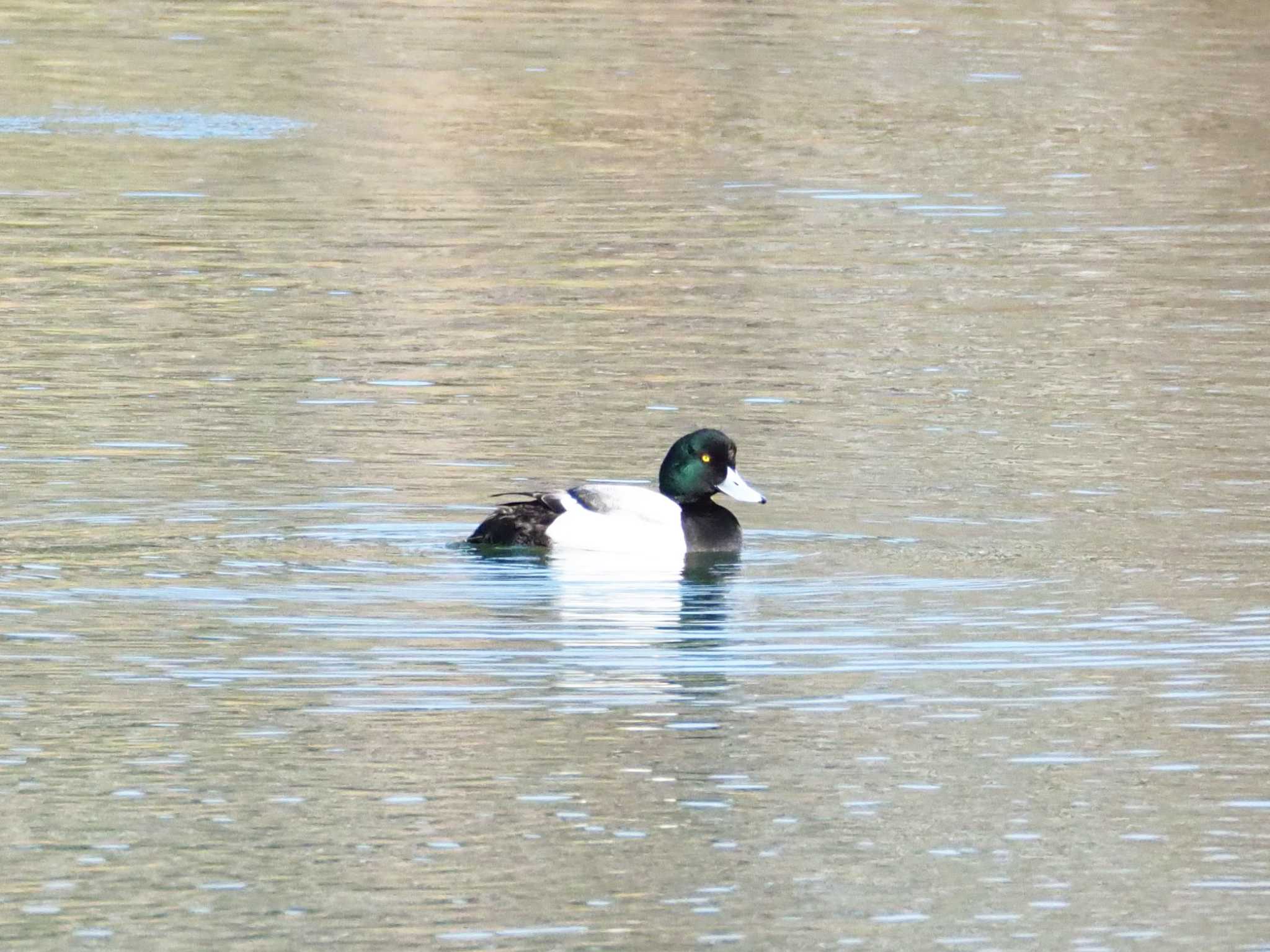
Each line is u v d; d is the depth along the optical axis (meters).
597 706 12.94
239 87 37.34
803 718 12.80
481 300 24.42
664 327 23.28
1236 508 17.11
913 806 11.54
